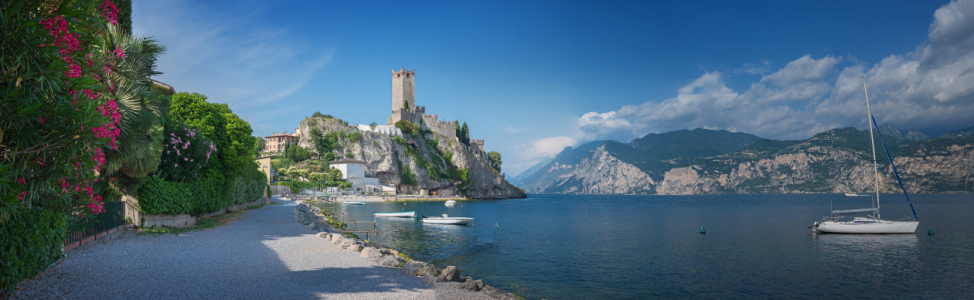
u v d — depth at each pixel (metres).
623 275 25.91
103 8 8.59
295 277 12.55
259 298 10.05
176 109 35.03
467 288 12.66
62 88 7.24
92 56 8.99
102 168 16.56
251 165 56.62
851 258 33.00
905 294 22.58
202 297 9.95
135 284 11.00
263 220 36.38
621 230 55.88
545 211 110.38
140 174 20.03
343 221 59.81
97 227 18.84
